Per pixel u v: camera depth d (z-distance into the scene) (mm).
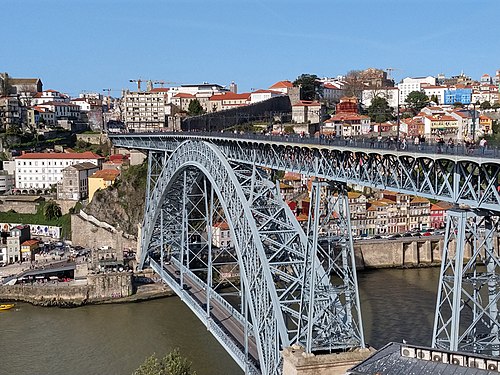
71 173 178750
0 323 110312
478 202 40281
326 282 57188
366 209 164500
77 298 123688
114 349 92688
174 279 105750
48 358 89688
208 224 86562
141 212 157625
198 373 80562
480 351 42844
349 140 56031
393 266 152375
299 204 151875
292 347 56688
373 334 90250
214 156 76562
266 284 60844
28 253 150000
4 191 195500
